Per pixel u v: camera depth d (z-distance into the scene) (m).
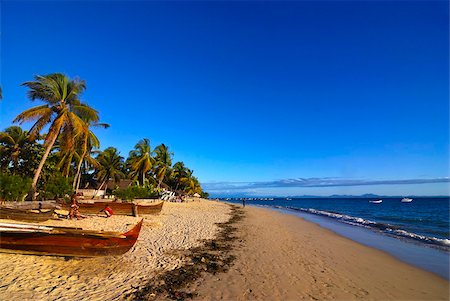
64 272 7.77
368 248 13.98
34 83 20.98
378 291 7.79
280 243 14.12
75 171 38.94
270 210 45.53
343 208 68.31
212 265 9.41
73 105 22.88
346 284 8.23
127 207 20.62
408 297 7.41
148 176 54.81
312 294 7.32
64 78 22.17
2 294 6.13
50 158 30.39
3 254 8.52
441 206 80.56
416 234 20.31
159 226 16.83
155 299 6.57
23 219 13.23
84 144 24.73
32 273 7.45
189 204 46.06
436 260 11.70
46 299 6.07
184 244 12.41
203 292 7.12
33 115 20.52
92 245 8.72
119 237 8.95
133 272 8.23
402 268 10.41
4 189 16.69
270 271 9.11
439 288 8.24
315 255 11.80
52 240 8.48
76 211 16.50
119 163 44.53
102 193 42.38
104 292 6.69
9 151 28.88
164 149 55.47
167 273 8.35
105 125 30.69
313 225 23.58
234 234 16.25
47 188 21.70
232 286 7.63
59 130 21.45
